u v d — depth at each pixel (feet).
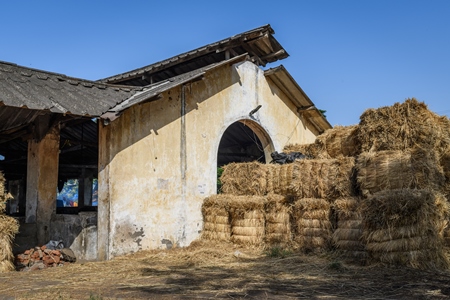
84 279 21.74
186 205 34.19
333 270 23.18
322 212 27.99
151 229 31.60
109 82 45.19
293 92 45.96
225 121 38.42
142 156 31.55
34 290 19.15
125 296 17.76
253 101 41.70
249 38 39.24
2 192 25.31
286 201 30.40
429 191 23.30
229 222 33.37
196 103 35.96
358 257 25.23
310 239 28.30
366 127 27.81
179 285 19.98
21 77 28.71
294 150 37.86
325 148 34.19
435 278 20.49
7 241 24.97
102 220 29.40
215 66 35.78
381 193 23.88
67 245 30.48
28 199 30.86
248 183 33.76
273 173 32.12
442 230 24.21
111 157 29.66
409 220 22.75
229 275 22.48
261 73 43.19
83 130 42.45
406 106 26.13
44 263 26.73
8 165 51.21
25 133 31.73
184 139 34.65
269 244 30.35
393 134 26.35
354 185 26.94
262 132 43.29
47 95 27.30
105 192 29.43
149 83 45.44
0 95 24.25
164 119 33.30
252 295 17.80
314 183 28.81
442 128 26.76
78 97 29.09
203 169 35.94
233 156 55.06
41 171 30.32
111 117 27.66
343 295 17.74
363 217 24.26
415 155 24.71
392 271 22.03
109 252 28.89
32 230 29.48
